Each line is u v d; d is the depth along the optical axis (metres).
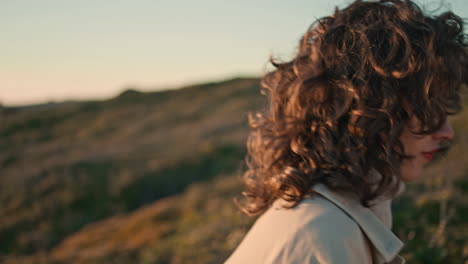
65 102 41.66
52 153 24.53
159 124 28.94
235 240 5.43
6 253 13.02
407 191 4.61
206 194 9.45
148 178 16.58
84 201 15.95
